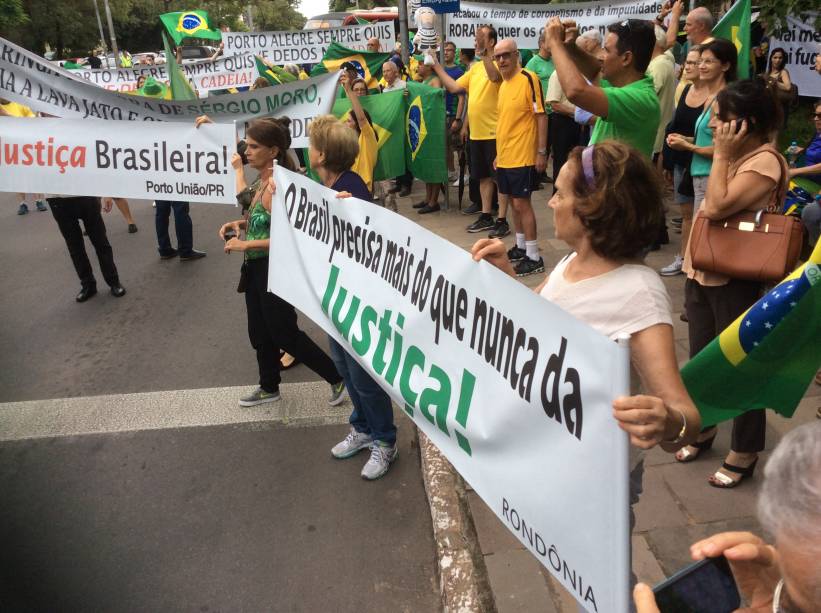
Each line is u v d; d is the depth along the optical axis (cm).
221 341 536
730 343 229
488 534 287
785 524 87
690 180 499
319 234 284
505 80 562
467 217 805
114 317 597
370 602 272
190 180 429
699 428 146
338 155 309
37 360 518
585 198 158
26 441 405
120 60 2681
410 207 882
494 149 685
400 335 223
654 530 278
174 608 274
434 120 778
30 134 432
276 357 425
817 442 88
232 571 293
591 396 136
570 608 245
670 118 550
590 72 324
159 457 382
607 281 161
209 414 425
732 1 793
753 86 256
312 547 304
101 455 387
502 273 168
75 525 329
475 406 182
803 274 212
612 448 131
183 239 735
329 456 372
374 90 1008
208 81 1058
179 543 312
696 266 273
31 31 3656
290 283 314
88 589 287
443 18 781
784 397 233
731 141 257
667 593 111
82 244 631
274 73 901
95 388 468
